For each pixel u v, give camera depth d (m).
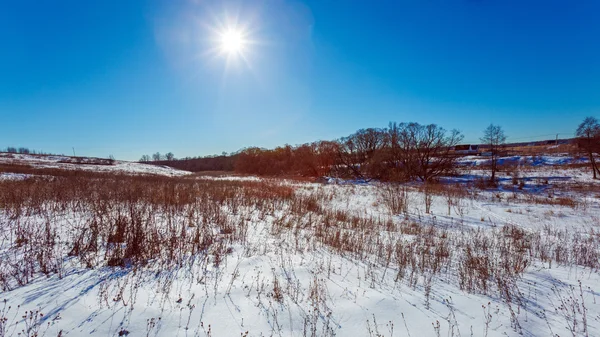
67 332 2.90
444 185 23.44
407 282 4.77
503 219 12.85
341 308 3.75
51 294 3.61
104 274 4.28
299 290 4.20
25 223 6.08
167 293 3.75
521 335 3.29
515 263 5.77
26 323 2.98
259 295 3.84
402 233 9.05
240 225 7.71
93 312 3.28
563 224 12.00
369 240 7.20
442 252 6.55
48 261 4.53
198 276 4.41
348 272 5.05
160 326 3.12
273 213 10.36
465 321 3.57
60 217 7.25
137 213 7.12
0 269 4.20
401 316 3.63
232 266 4.93
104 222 6.53
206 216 8.12
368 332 3.27
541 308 3.97
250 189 16.12
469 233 9.54
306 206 12.30
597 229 11.05
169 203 9.74
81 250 5.03
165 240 5.75
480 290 4.56
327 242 6.96
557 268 5.85
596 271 5.63
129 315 3.27
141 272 4.41
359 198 17.61
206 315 3.39
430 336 3.22
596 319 3.67
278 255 5.70
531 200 17.16
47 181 14.10
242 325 3.25
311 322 3.38
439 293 4.38
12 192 9.03
